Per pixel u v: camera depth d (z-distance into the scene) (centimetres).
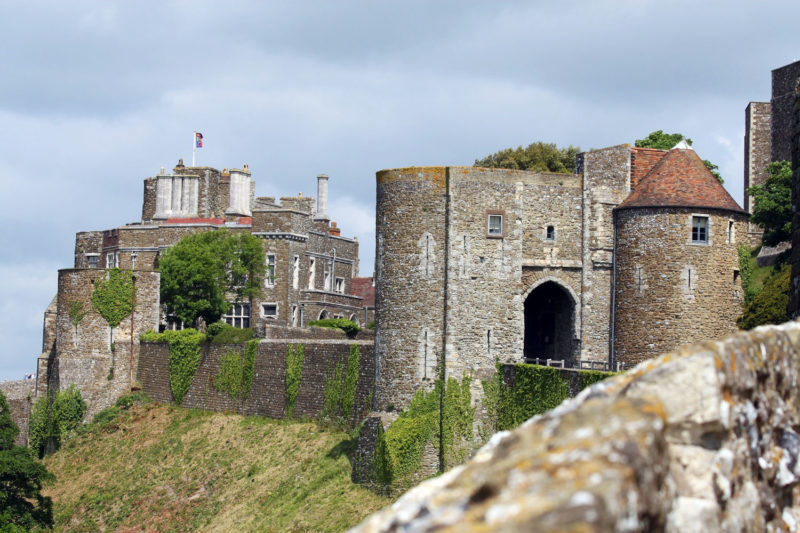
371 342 6800
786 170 6950
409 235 6225
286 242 10475
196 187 11656
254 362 7794
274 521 6203
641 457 1091
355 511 5925
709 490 1354
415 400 6141
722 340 1495
